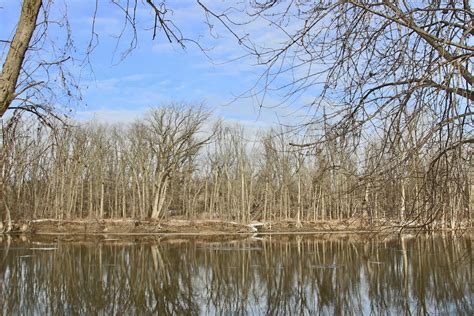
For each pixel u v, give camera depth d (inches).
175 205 2134.6
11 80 150.9
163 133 1802.4
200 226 1619.1
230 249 1066.7
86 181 1968.5
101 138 1899.6
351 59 173.9
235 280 733.9
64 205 1686.8
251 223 1700.3
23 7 152.1
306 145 186.4
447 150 173.8
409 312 505.0
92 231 1501.0
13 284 676.1
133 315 556.1
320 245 1109.7
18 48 151.2
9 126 234.4
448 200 192.9
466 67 163.5
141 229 1562.5
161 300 625.9
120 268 821.2
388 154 173.5
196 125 1835.6
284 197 1675.7
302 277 730.2
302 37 168.6
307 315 541.3
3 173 278.4
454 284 569.9
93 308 579.2
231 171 1899.6
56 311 559.8
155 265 856.9
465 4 178.1
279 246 1110.4
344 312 536.1
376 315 512.7
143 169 1887.3
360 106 179.3
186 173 1936.5
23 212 1349.7
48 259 878.4
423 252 608.7
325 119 181.8
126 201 2080.5
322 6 168.1
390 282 638.5
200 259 922.1
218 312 566.9
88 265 840.3
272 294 646.5
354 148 182.1
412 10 159.5
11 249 1016.9
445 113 167.0
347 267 776.3
